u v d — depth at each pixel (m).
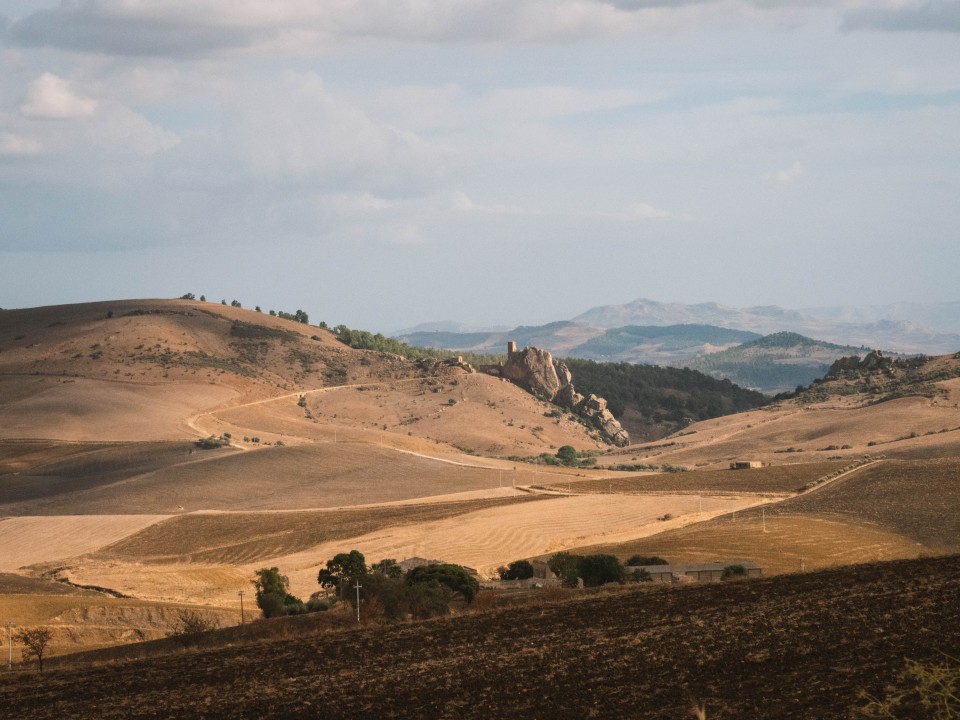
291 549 136.75
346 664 47.16
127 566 128.38
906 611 43.41
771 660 39.25
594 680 39.72
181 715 41.78
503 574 101.94
